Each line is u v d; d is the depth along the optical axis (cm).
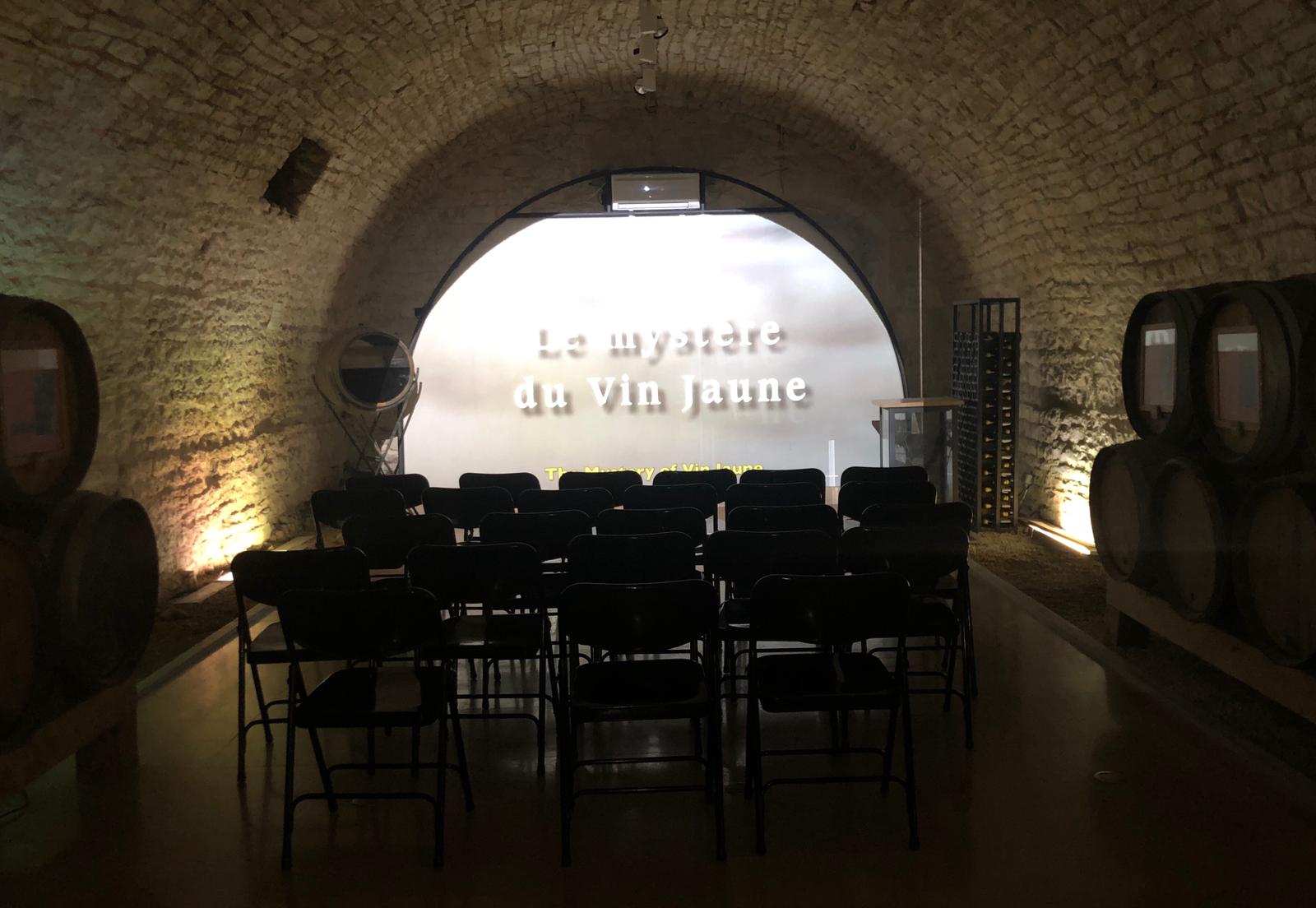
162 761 489
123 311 752
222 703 564
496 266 1348
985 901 353
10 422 416
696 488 696
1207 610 504
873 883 366
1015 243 1041
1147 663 603
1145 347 609
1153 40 625
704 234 1347
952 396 1200
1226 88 598
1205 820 408
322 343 1201
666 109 1280
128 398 771
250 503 1002
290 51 743
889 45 907
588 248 1350
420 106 1032
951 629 487
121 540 465
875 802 430
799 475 797
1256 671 476
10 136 567
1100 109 735
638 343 1358
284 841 386
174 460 842
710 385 1361
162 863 392
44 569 391
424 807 435
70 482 461
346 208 1093
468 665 629
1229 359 512
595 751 491
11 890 374
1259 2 525
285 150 867
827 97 1128
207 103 711
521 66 1064
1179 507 548
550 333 1357
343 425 1180
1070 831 401
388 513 676
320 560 464
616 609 389
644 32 820
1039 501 1063
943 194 1148
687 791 442
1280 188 607
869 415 1357
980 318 1023
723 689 573
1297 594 444
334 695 401
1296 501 441
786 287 1351
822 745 492
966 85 880
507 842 402
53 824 426
